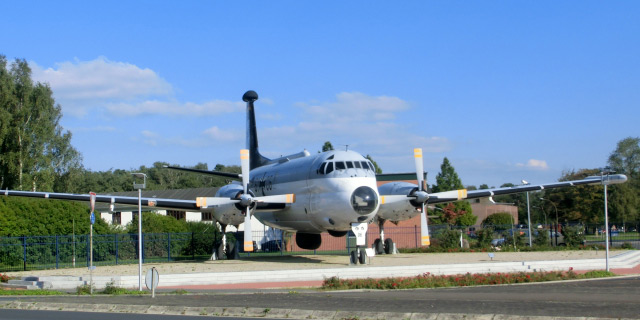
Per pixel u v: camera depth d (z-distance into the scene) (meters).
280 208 28.22
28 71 54.00
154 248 37.72
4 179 50.31
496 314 11.22
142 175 18.55
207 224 42.88
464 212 59.62
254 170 35.81
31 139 51.16
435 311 11.99
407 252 35.41
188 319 12.08
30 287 20.08
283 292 17.05
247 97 40.16
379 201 25.39
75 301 15.33
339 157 25.98
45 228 33.56
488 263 23.78
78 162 56.66
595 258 27.08
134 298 15.80
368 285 18.08
